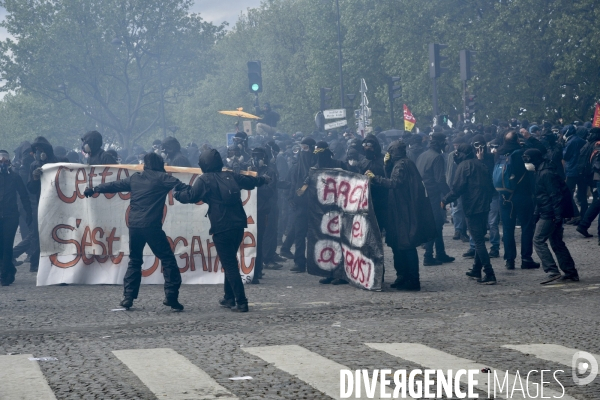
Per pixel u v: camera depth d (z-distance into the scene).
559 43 39.84
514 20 40.19
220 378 6.62
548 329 8.53
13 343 8.28
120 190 10.41
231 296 10.38
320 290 11.66
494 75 41.09
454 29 42.81
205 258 12.73
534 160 11.73
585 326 8.66
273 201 14.26
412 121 28.86
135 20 68.81
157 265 12.68
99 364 7.17
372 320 9.19
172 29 69.56
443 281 12.28
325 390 6.21
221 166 10.18
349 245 11.86
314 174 12.29
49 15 70.00
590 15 40.12
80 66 69.81
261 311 9.98
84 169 12.62
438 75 23.66
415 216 11.24
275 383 6.44
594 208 16.28
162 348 7.83
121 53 72.06
